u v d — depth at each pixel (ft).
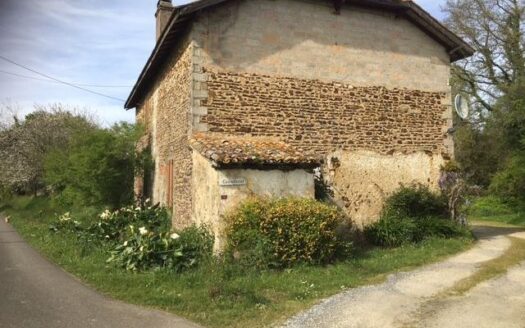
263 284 23.20
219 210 27.84
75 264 28.25
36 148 79.92
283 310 19.60
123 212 40.81
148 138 53.16
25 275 26.27
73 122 79.61
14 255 33.42
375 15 39.91
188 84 34.27
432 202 37.86
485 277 24.80
